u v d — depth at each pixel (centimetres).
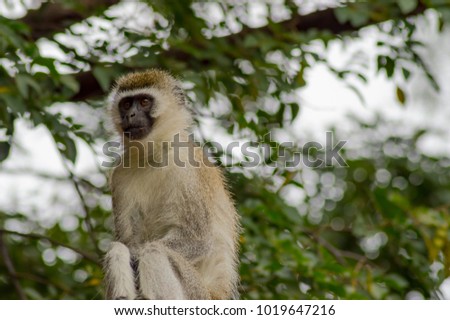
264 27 1048
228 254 834
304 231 998
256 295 898
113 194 849
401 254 1033
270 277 912
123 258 730
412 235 1034
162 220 818
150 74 892
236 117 1023
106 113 898
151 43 983
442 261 1000
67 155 853
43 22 1015
